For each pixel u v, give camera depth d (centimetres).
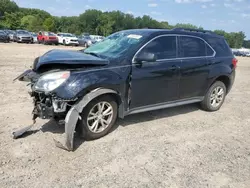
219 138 481
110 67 436
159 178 342
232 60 639
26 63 1298
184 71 534
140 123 523
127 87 456
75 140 433
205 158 402
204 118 584
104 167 360
